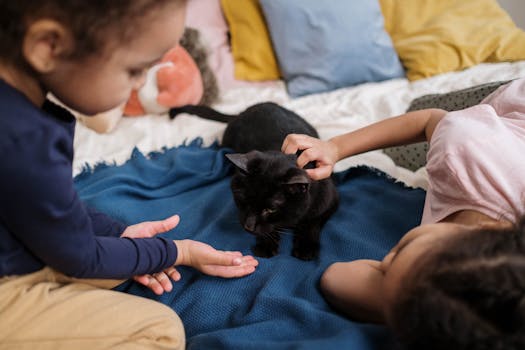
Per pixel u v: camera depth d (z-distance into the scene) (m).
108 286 0.93
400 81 2.06
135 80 0.71
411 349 0.53
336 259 1.04
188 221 1.22
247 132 1.52
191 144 1.63
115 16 0.58
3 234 0.70
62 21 0.57
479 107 1.04
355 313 0.82
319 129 1.66
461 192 0.91
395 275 0.62
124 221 1.20
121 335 0.75
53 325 0.75
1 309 0.75
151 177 1.42
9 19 0.57
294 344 0.70
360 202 1.25
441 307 0.49
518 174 0.87
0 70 0.64
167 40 0.65
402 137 1.22
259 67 2.16
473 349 0.47
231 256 0.97
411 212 1.17
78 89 0.66
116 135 1.72
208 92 1.97
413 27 2.18
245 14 2.14
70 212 0.69
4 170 0.61
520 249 0.53
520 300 0.47
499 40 2.04
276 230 1.20
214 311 0.91
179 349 0.78
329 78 2.04
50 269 0.82
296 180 1.03
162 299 0.96
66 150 0.70
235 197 1.20
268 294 0.89
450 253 0.54
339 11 2.00
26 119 0.62
